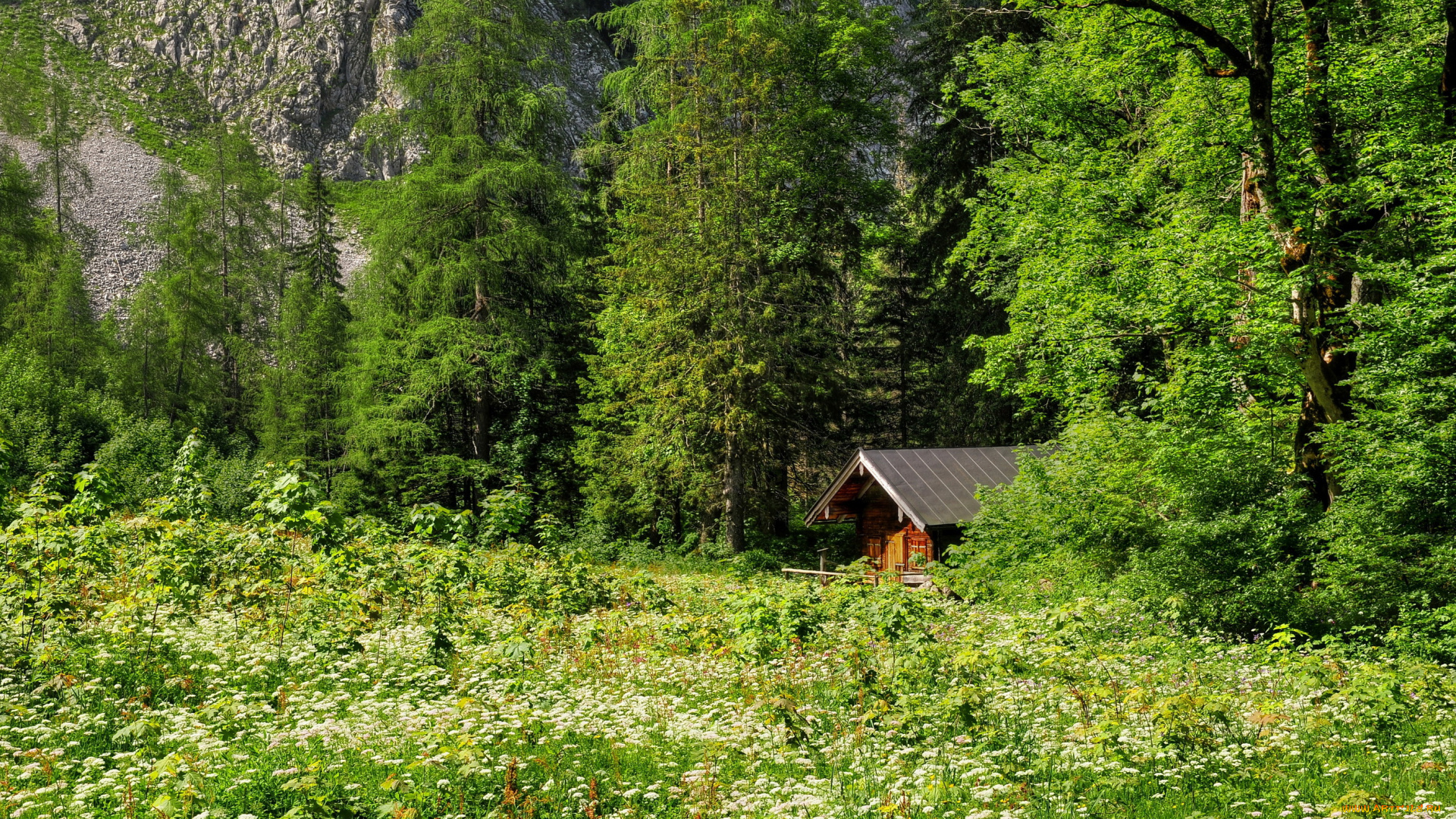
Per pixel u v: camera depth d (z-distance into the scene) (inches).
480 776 223.8
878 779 232.1
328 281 2701.8
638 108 1343.5
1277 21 602.2
